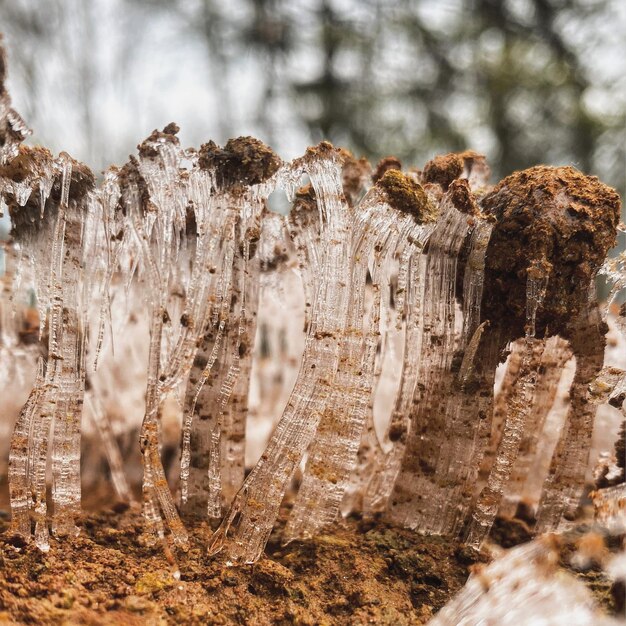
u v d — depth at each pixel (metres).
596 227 0.25
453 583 0.25
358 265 0.25
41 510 0.25
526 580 0.24
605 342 0.26
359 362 0.26
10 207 0.26
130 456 0.30
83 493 0.29
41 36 0.57
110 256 0.26
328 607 0.25
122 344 0.30
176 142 0.26
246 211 0.26
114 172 0.26
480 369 0.26
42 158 0.25
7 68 0.25
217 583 0.25
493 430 0.27
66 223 0.26
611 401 0.26
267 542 0.26
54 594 0.24
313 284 0.26
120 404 0.30
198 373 0.26
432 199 0.26
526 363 0.25
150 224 0.26
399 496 0.27
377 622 0.24
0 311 0.29
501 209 0.26
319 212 0.26
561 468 0.26
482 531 0.26
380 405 0.31
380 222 0.25
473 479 0.26
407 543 0.26
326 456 0.26
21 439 0.25
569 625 0.24
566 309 0.25
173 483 0.29
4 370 0.29
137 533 0.26
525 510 0.28
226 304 0.26
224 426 0.27
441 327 0.26
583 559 0.25
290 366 0.32
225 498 0.27
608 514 0.26
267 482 0.25
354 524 0.27
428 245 0.26
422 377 0.26
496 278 0.26
